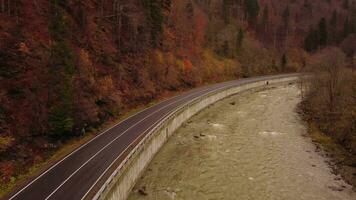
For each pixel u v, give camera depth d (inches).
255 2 4955.7
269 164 1226.6
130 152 1001.5
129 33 2185.0
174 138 1526.8
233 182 1071.6
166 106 1875.0
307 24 5659.5
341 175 1123.9
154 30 2442.2
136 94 1902.1
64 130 1186.0
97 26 1935.3
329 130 1566.2
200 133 1610.5
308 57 4653.1
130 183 988.6
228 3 4544.8
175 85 2410.2
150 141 1221.1
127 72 1951.3
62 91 1220.5
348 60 3262.8
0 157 933.2
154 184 1043.9
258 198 966.4
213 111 2096.5
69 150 1137.4
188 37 3176.7
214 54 3472.0
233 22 4557.1
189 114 1893.5
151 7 2426.2
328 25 5482.3
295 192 1005.8
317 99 2009.1
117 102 1668.3
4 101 1064.2
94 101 1481.3
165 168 1173.7
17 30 1305.4
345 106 1627.7
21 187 852.6
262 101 2450.8
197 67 2903.5
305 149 1389.0
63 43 1328.7
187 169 1169.4
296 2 6510.8
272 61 4136.3
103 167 972.6
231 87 2652.6
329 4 6486.2
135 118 1594.5
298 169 1179.3
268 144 1457.9
